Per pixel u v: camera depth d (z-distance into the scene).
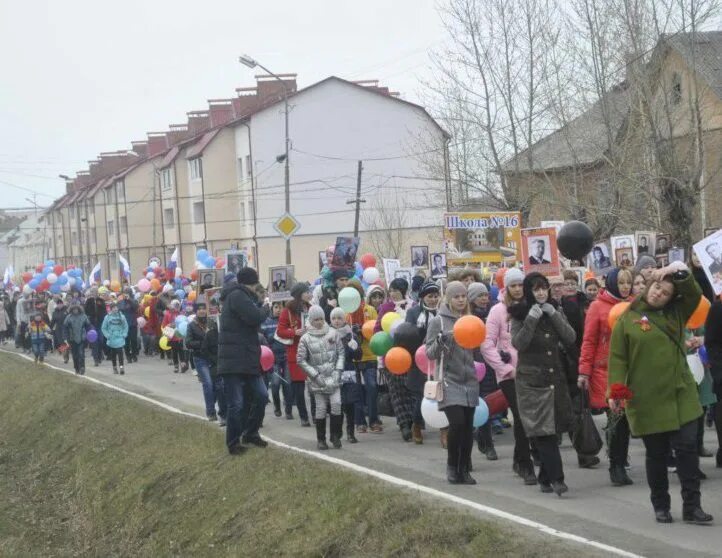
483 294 11.41
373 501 9.19
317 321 12.71
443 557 7.47
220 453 13.06
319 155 58.28
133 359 29.30
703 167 25.22
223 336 12.50
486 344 10.05
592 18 28.44
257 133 58.19
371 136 58.72
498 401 11.48
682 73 26.27
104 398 20.36
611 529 7.87
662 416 7.89
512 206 33.25
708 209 26.97
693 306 7.96
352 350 13.26
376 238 51.94
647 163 25.42
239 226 63.09
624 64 26.61
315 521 9.43
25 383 26.00
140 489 13.54
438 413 10.50
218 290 15.55
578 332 10.57
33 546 13.87
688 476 7.98
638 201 26.31
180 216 69.25
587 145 29.55
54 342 32.75
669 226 25.14
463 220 17.55
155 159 75.50
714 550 7.18
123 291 31.09
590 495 9.32
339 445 12.73
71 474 16.81
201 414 17.02
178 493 12.59
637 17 26.14
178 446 14.39
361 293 14.85
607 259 16.44
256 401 12.70
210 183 62.94
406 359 12.19
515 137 33.09
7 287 48.38
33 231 129.62
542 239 13.24
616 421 9.47
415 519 8.44
